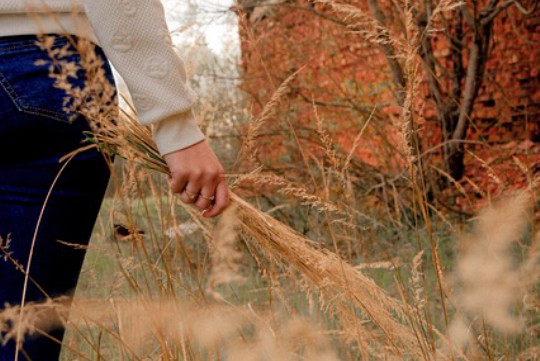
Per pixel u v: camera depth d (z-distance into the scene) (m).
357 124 5.84
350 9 1.76
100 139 1.55
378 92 6.02
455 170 5.88
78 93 1.43
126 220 1.72
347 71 6.50
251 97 5.59
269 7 6.01
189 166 1.54
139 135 1.65
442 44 6.33
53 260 1.53
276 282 1.89
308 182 4.88
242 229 1.83
